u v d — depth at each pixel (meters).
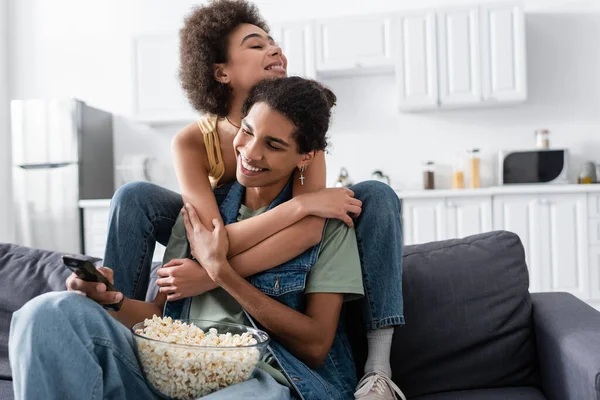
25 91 4.97
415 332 1.23
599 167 4.00
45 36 4.94
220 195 1.34
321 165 1.23
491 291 1.25
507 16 3.89
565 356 0.99
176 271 1.13
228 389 0.84
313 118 1.06
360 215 1.18
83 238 4.20
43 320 0.80
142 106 4.43
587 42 4.16
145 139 4.77
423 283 1.27
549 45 4.20
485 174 4.28
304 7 4.52
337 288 1.07
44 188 4.20
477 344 1.22
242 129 1.08
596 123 4.15
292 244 1.09
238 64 1.28
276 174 1.09
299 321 1.03
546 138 4.06
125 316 1.09
